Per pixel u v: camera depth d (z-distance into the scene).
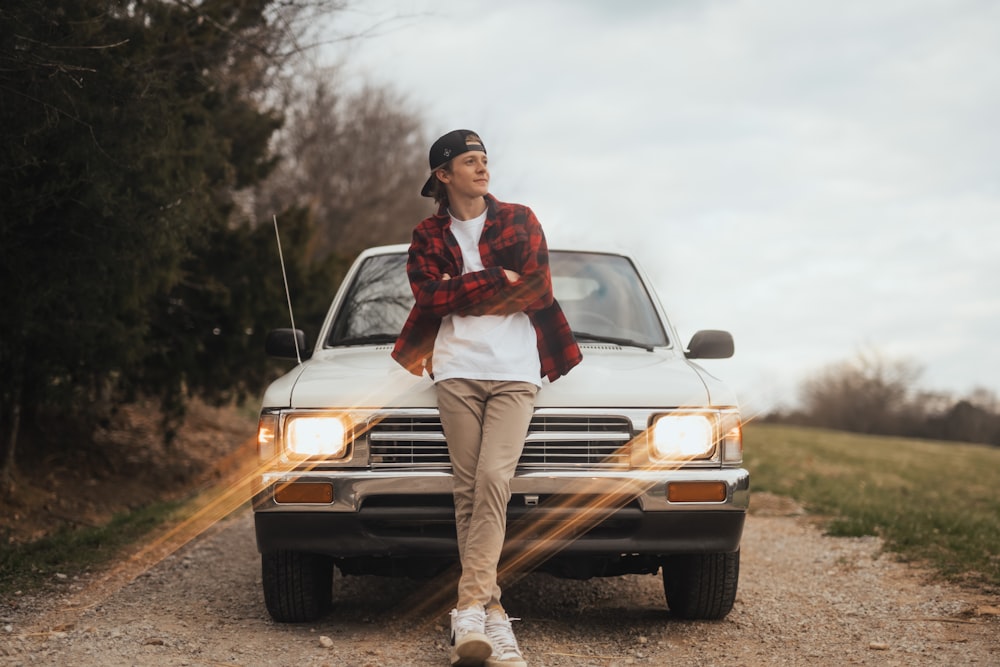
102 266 6.52
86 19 5.94
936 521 7.77
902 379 44.19
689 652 4.20
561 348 4.10
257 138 10.54
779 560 6.59
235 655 4.04
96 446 10.91
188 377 10.05
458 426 3.93
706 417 4.22
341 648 4.16
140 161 6.53
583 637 4.44
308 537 4.14
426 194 4.20
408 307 5.27
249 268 9.95
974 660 4.04
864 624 4.72
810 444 20.20
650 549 4.13
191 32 7.97
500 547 3.81
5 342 7.36
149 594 5.31
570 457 4.13
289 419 4.18
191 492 10.28
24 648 4.11
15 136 5.79
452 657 3.67
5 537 7.21
